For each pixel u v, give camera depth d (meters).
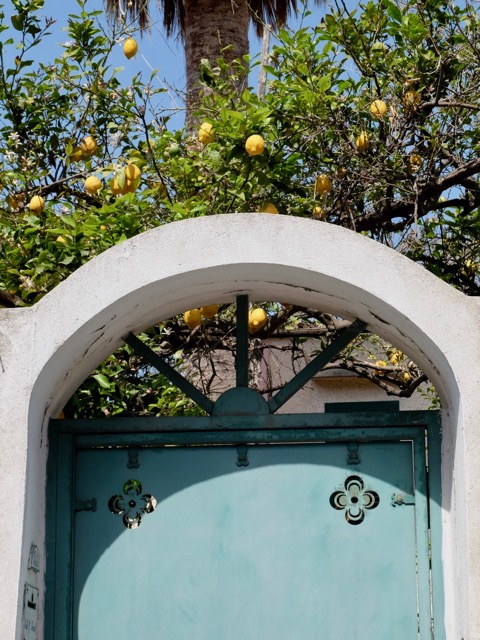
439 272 6.71
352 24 6.45
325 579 4.47
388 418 4.57
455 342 4.15
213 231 4.33
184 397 6.75
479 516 4.00
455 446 4.22
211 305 5.34
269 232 4.31
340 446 4.60
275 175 6.22
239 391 4.67
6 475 4.18
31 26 6.87
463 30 6.43
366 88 6.66
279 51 6.36
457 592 4.16
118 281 4.31
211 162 5.94
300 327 7.48
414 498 4.52
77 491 4.63
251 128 5.83
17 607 4.06
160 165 6.60
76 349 4.47
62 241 5.76
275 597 4.46
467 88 6.39
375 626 4.41
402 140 6.42
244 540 4.53
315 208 6.30
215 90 6.65
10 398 4.24
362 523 4.52
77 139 7.01
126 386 6.63
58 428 4.64
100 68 6.78
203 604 4.48
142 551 4.55
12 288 5.84
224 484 4.60
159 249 4.33
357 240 4.28
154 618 4.48
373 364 7.46
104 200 6.41
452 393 4.27
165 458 4.64
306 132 6.32
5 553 4.10
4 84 6.96
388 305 4.23
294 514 4.54
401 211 6.58
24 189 6.48
